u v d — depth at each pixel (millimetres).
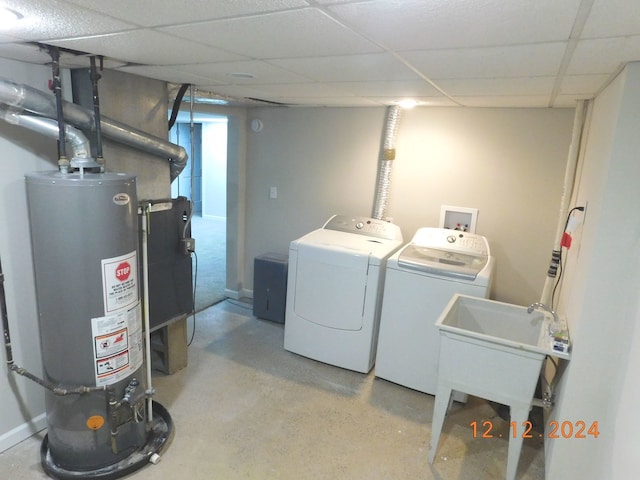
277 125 3814
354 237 3266
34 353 2197
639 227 1586
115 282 1839
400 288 2736
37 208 1723
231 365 3062
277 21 1175
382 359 2885
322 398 2701
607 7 932
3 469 2008
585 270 1739
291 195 3893
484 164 3045
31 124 1836
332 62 1692
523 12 1001
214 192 8305
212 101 3344
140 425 2113
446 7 993
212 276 4996
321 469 2107
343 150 3561
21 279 2094
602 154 1782
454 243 2938
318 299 3043
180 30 1312
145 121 2416
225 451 2195
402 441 2338
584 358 1758
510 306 2342
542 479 2082
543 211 2918
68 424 1916
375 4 995
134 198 1904
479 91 2254
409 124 3246
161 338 2863
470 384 2031
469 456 2240
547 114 2797
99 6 1094
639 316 1513
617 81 1649
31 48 1667
